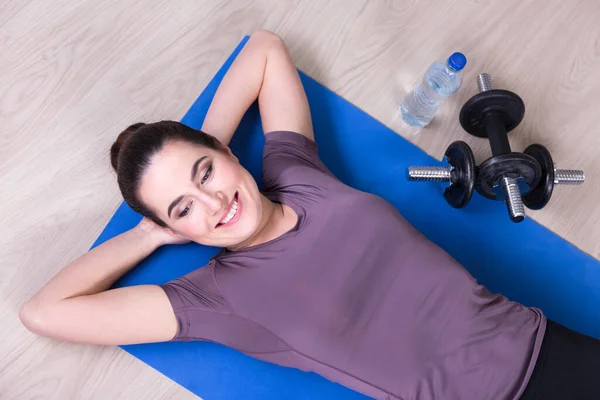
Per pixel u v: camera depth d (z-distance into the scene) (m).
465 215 1.73
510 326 1.30
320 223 1.38
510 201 1.51
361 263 1.35
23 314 1.38
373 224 1.38
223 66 1.82
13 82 1.84
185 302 1.33
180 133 1.26
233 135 1.75
